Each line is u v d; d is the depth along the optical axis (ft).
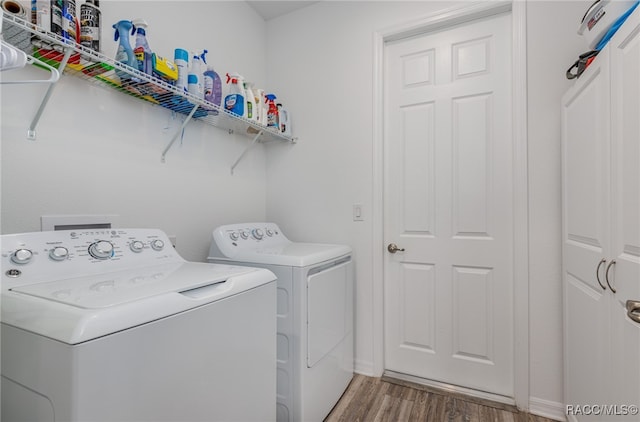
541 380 5.47
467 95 6.31
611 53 3.38
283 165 7.89
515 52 5.68
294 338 4.85
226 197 6.82
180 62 4.83
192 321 2.82
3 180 3.62
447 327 6.43
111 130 4.67
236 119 5.93
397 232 6.88
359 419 5.40
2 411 2.52
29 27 3.04
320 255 5.40
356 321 6.98
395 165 6.92
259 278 3.74
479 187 6.19
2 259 2.91
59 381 2.11
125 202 4.85
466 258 6.28
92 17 3.77
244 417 3.42
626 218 3.06
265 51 8.18
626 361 3.07
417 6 6.53
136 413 2.35
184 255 5.82
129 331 2.32
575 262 4.56
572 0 5.36
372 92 6.91
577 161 4.45
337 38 7.32
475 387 6.18
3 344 2.54
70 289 2.81
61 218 4.08
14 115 3.69
